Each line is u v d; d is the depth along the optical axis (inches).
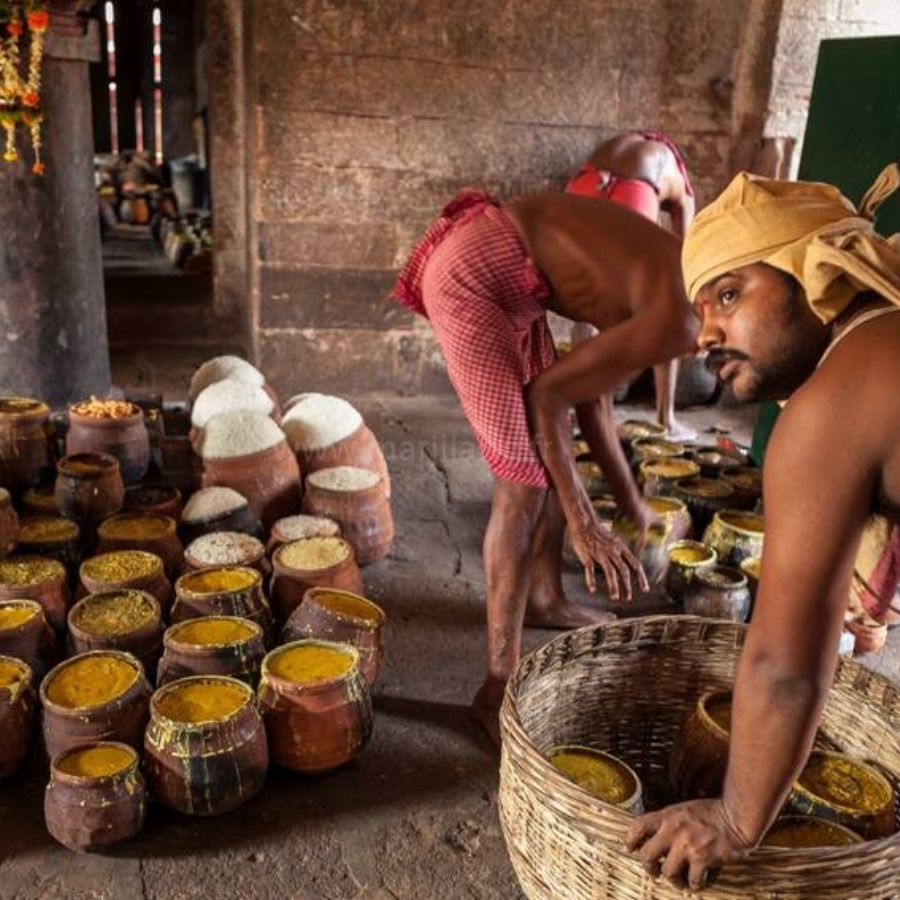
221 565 99.4
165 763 76.0
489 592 93.2
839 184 148.7
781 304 47.7
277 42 193.2
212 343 255.0
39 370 168.6
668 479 133.2
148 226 426.0
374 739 92.9
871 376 42.7
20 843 77.4
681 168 180.2
